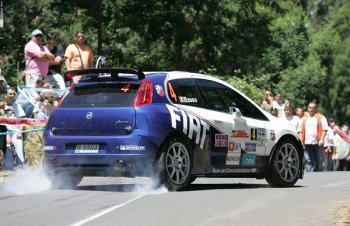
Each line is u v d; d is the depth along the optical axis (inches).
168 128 967.6
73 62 1556.3
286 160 1110.4
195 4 2984.7
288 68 3786.9
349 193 934.4
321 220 706.2
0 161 1301.7
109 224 693.9
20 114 1371.8
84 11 2859.3
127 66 2950.3
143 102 965.2
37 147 1363.2
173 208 787.4
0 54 2564.0
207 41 3093.0
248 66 3125.0
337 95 4456.2
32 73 1494.8
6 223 716.7
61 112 996.6
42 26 2689.5
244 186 1113.4
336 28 4660.4
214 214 744.3
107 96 984.9
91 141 969.5
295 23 3878.0
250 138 1066.1
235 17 3120.1
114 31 2952.8
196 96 1021.8
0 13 2458.2
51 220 726.5
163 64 3051.2
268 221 701.3
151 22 2913.4
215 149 1022.4
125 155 951.0
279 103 1855.3
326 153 2057.1
